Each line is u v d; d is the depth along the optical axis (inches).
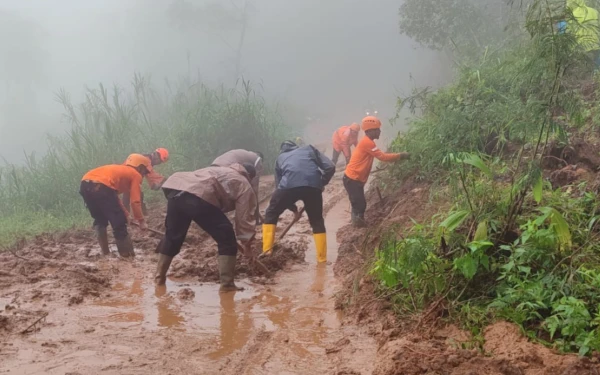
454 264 187.3
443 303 188.2
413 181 353.4
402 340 172.2
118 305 232.4
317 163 303.4
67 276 263.4
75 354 181.2
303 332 200.8
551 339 162.9
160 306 231.8
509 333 166.9
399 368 154.8
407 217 280.4
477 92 312.8
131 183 321.7
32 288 249.4
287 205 296.2
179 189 254.1
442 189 277.0
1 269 276.8
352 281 238.2
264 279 269.9
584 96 311.3
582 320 158.9
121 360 176.9
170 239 260.8
